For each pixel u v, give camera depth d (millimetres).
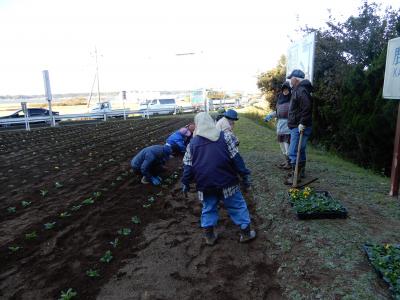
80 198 6711
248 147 11664
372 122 8234
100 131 19797
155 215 5676
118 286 3674
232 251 4316
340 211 4980
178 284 3672
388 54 5844
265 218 5227
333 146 11492
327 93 11586
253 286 3561
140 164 7555
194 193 6801
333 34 12727
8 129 23984
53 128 23047
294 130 6602
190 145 4238
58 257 4348
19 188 7613
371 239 4309
